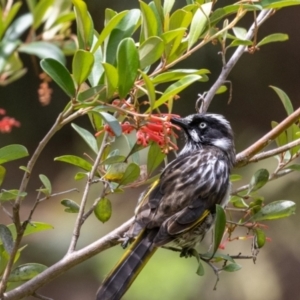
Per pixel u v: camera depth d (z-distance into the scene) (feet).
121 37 19.75
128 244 22.61
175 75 19.56
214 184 25.81
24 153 19.74
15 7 26.04
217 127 29.25
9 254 20.11
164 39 19.76
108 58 19.63
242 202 25.84
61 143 66.08
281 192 56.85
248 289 54.54
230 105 67.00
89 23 19.30
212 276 53.11
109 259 55.57
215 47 59.93
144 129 19.56
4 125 22.82
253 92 67.46
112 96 18.34
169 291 50.78
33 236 57.11
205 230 25.40
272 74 67.77
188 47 20.83
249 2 21.66
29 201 61.93
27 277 21.81
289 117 24.27
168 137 19.57
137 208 24.43
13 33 26.76
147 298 50.31
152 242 23.35
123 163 21.63
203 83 61.57
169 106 21.08
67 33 28.96
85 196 21.33
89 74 18.45
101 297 21.95
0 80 27.22
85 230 56.65
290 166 24.41
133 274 22.52
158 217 24.22
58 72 17.90
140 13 20.56
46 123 65.36
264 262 56.49
